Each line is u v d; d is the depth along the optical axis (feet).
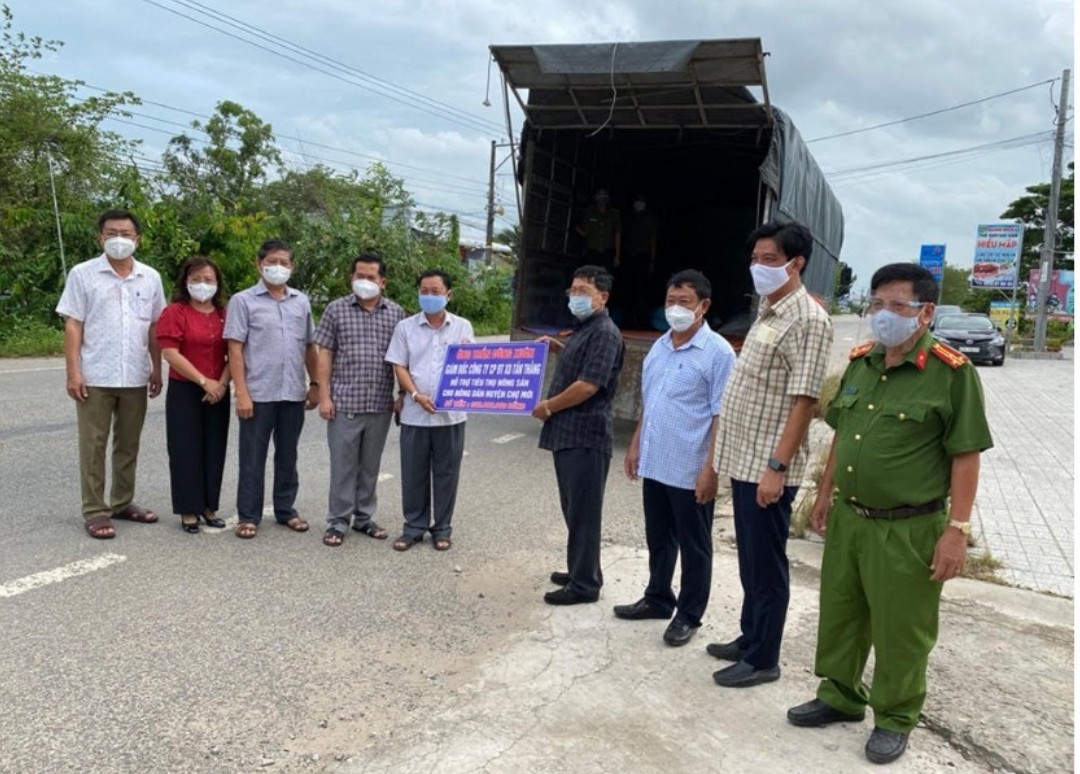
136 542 15.96
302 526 17.42
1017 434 32.73
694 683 11.41
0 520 16.70
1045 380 56.70
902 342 9.40
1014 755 9.86
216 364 16.79
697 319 12.64
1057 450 29.32
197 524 17.01
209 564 15.03
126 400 16.55
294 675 11.06
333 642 12.12
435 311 16.49
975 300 151.12
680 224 40.68
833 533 10.16
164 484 20.26
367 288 16.62
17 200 56.08
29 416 27.07
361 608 13.44
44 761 8.88
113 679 10.67
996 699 11.17
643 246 36.68
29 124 57.93
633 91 26.55
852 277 58.44
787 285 10.97
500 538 17.66
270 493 20.26
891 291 9.20
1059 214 115.96
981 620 13.88
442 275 16.38
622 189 37.40
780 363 10.89
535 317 31.48
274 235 62.34
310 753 9.29
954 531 9.16
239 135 95.55
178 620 12.54
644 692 11.08
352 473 16.83
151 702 10.18
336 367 16.80
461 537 17.58
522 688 11.02
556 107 28.14
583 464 13.70
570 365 13.75
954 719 10.62
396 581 14.76
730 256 40.16
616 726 10.17
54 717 9.72
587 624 13.29
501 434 29.81
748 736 10.11
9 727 9.46
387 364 16.94
